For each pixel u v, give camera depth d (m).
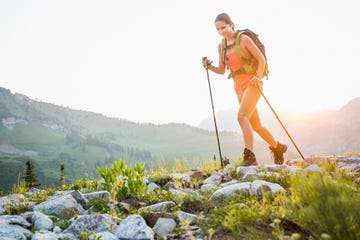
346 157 6.58
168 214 3.68
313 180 2.77
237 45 6.83
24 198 6.02
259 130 7.17
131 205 4.59
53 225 3.96
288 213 3.01
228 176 6.15
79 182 7.14
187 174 6.79
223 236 3.07
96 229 3.47
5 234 3.36
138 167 5.23
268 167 5.91
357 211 2.40
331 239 2.40
